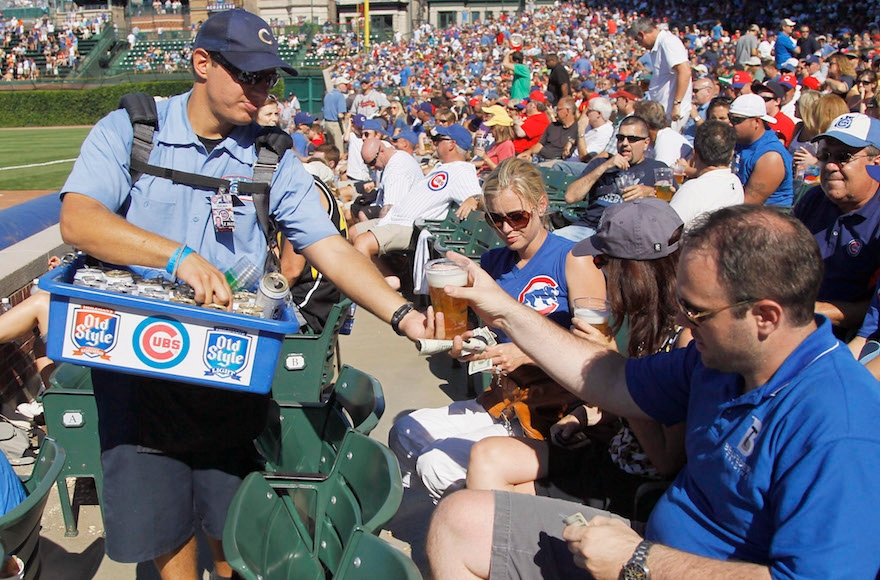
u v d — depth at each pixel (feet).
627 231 8.61
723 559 6.37
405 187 24.97
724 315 5.90
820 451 5.57
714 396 6.66
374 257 23.49
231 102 7.56
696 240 6.02
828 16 108.68
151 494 8.07
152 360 7.20
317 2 195.83
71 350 7.17
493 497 7.74
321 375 13.89
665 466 8.35
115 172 7.67
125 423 7.97
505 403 10.10
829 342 5.98
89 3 208.95
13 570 6.85
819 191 12.78
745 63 44.83
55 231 21.57
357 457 7.98
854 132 11.43
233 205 7.97
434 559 7.80
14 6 231.91
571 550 6.64
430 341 7.79
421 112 57.11
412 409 16.08
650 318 8.70
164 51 169.48
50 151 85.46
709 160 15.98
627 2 151.23
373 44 169.58
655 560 6.21
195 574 8.75
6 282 16.72
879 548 5.41
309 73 121.29
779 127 26.09
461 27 180.75
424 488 11.10
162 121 7.87
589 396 8.18
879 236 11.67
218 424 8.08
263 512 7.52
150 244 7.18
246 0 194.90
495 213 10.43
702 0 131.54
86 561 11.32
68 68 169.17
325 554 8.25
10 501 7.74
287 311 7.84
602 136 30.04
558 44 124.98
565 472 9.00
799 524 5.56
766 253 5.69
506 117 34.91
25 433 13.79
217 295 7.24
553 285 10.60
